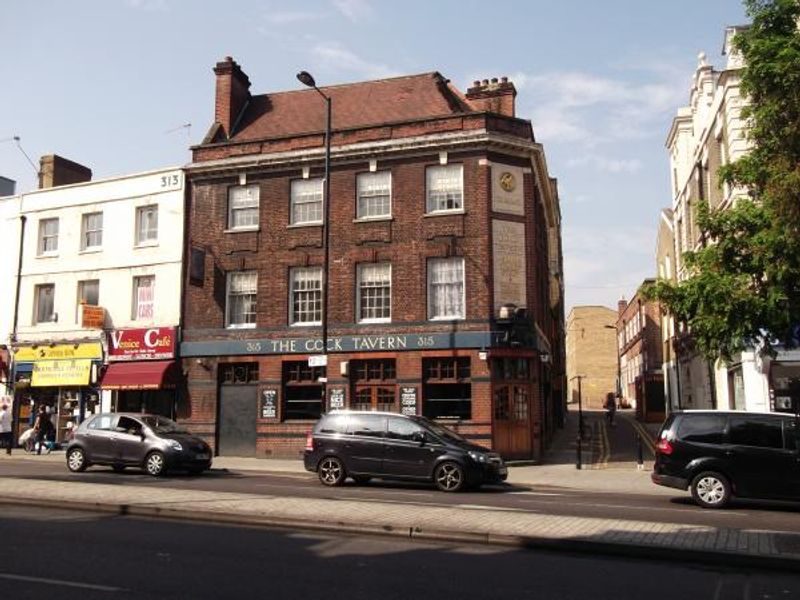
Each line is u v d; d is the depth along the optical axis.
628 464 23.09
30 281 30.38
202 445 19.17
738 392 23.59
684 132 33.56
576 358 79.00
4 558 8.30
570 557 8.61
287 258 25.92
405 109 27.06
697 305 13.58
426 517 10.52
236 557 8.44
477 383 23.22
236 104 29.11
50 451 27.52
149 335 27.25
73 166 33.75
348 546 9.09
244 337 26.00
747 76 12.36
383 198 25.38
